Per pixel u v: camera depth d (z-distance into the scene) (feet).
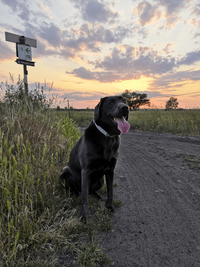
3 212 6.22
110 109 7.61
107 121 7.63
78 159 8.34
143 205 8.85
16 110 12.71
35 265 4.91
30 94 16.21
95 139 7.57
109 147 7.66
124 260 5.46
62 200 8.13
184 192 10.01
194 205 8.63
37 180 7.82
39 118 14.28
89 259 5.31
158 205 8.80
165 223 7.34
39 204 7.34
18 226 5.76
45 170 8.49
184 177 12.05
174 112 41.55
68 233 6.24
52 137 12.10
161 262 5.37
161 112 46.96
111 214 7.98
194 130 28.12
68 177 9.19
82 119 51.47
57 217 7.06
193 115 32.14
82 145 7.92
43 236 5.81
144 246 6.06
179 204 8.80
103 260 5.37
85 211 7.35
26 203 6.61
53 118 16.07
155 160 16.29
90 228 6.70
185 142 22.49
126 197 9.75
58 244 5.84
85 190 7.55
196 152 17.58
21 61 23.24
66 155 12.10
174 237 6.48
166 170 13.64
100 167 7.77
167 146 21.09
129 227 7.13
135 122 40.60
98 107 7.77
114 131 7.47
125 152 19.88
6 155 7.54
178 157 16.53
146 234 6.68
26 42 23.89
